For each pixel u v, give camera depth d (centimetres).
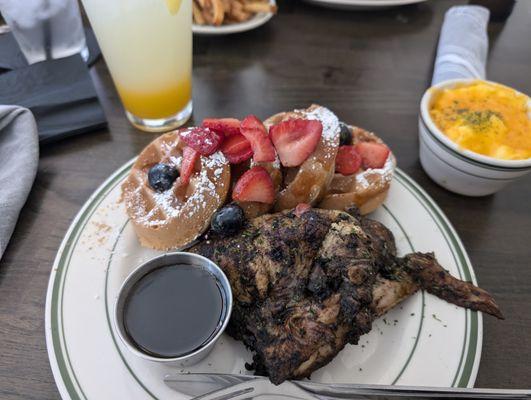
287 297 20
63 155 31
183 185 25
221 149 25
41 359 20
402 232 26
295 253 21
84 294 22
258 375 20
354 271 20
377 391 19
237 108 36
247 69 41
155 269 22
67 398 18
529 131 27
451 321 22
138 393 19
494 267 25
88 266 24
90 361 20
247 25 41
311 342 18
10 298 23
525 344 22
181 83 32
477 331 21
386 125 35
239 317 20
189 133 25
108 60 30
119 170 28
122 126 34
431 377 20
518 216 28
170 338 19
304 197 25
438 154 27
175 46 29
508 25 48
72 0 36
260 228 22
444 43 39
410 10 50
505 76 41
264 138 25
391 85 39
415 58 43
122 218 26
